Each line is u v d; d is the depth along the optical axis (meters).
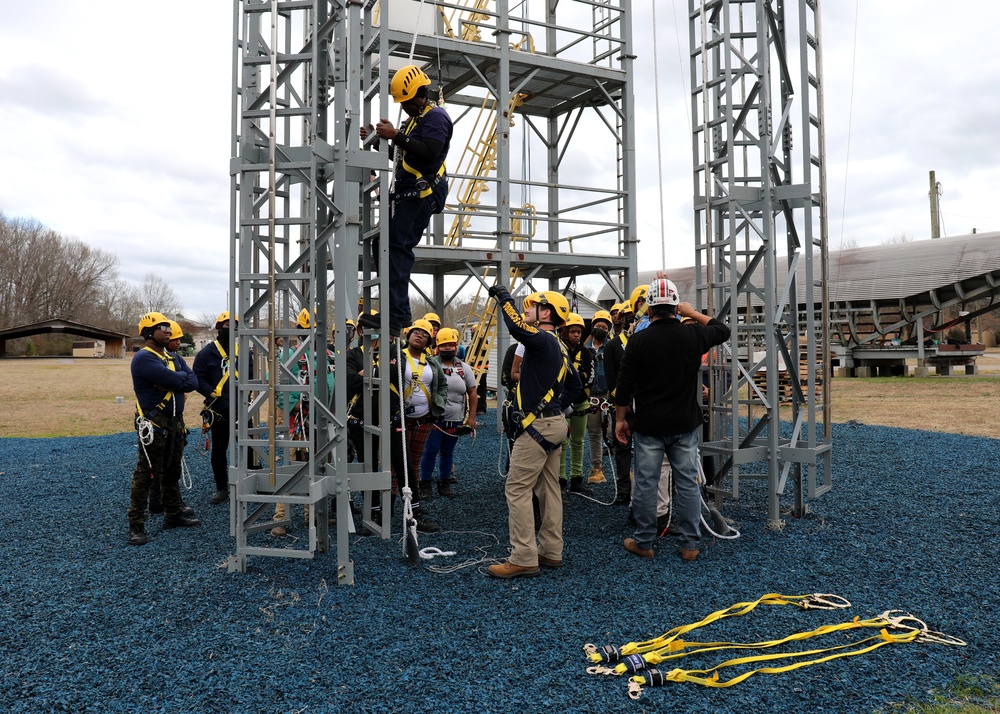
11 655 3.67
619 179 12.88
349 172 5.06
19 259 81.88
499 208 11.86
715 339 5.38
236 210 4.79
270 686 3.32
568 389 5.15
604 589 4.63
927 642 3.77
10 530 6.23
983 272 24.17
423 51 11.32
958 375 26.58
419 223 5.26
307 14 5.91
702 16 6.26
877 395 19.59
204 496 7.66
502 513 6.81
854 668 3.50
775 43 6.47
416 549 5.13
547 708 3.13
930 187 49.31
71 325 61.16
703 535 5.95
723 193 6.27
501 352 12.55
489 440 12.03
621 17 12.55
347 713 3.08
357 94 5.01
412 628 3.99
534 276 14.61
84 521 6.57
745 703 3.18
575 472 7.71
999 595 4.48
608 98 12.57
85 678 3.41
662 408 5.20
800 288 17.56
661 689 3.30
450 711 3.10
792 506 6.74
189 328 110.75
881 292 26.45
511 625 4.03
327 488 4.91
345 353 4.86
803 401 6.88
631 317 7.72
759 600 4.37
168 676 3.42
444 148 5.16
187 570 5.04
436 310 14.70
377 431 5.18
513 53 11.67
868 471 8.70
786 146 6.63
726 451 6.35
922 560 5.20
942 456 9.73
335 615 4.18
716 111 6.58
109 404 20.55
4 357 60.75
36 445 12.01
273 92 4.50
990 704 3.16
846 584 4.71
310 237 4.75
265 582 4.75
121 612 4.25
